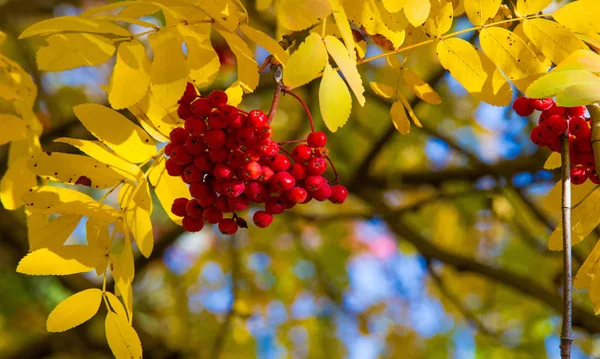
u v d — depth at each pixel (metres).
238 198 2.35
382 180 5.96
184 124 2.39
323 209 7.06
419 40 2.68
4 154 4.67
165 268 7.22
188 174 2.32
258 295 6.79
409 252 7.72
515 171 5.64
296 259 7.16
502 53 2.41
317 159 2.37
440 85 6.26
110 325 2.32
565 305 2.02
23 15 5.64
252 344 6.68
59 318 2.28
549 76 2.03
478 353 7.03
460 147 5.79
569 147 2.39
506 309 7.02
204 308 6.95
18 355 6.10
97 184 2.42
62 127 5.02
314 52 2.02
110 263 2.40
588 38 2.41
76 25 2.11
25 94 2.96
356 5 2.36
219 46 4.61
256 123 2.22
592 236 5.82
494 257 6.96
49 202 2.37
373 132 6.48
